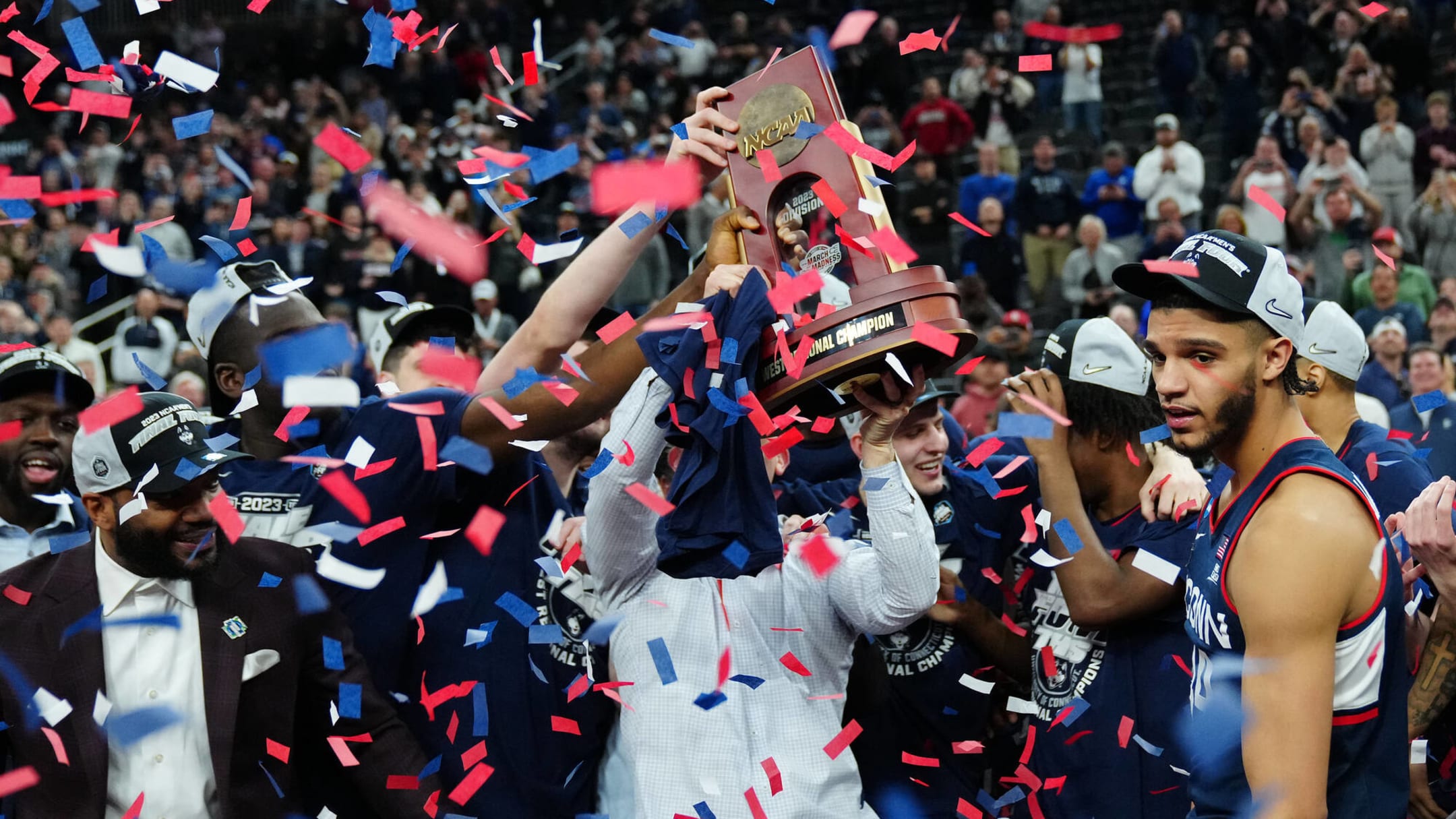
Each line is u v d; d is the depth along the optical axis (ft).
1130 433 8.63
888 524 7.44
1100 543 8.41
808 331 7.02
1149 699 8.27
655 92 39.65
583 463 10.16
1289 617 6.11
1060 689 8.69
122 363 28.27
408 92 38.93
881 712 9.33
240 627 7.77
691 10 41.60
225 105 40.40
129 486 7.49
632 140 36.86
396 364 10.07
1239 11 36.94
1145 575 8.18
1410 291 25.18
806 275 6.90
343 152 8.73
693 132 7.71
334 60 42.50
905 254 7.02
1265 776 6.06
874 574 7.63
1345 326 9.06
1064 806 8.50
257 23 45.73
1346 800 6.36
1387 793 6.42
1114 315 23.89
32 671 7.52
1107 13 39.50
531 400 8.18
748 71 39.01
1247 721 6.19
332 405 8.38
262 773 7.81
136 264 8.44
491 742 8.46
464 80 39.50
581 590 8.81
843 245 7.30
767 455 7.53
